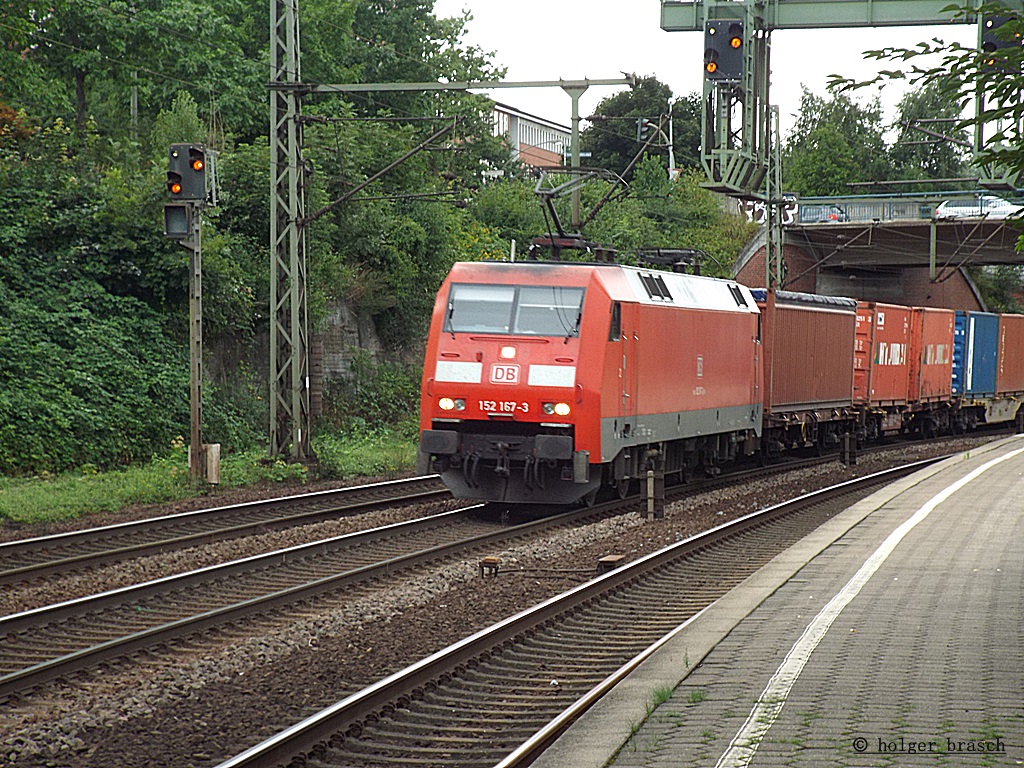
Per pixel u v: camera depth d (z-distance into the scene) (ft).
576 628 45.98
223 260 110.32
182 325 109.50
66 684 36.91
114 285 107.14
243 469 93.40
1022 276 316.60
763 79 87.40
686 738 27.58
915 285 260.21
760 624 40.29
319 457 101.40
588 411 73.61
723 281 101.04
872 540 58.90
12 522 71.05
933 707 29.76
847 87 35.42
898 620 40.34
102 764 29.91
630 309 78.54
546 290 76.18
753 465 116.88
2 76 123.03
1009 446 126.31
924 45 33.99
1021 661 34.58
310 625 45.11
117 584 53.98
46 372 93.91
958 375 164.55
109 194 107.55
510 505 84.23
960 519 66.44
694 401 91.09
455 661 38.99
